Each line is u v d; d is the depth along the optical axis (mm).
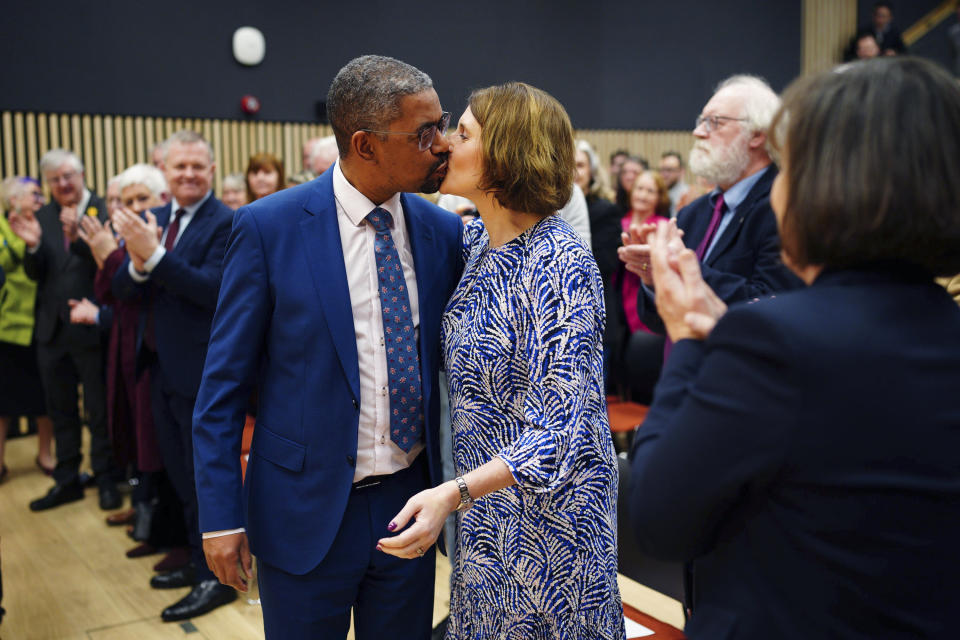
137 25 7098
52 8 6777
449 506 1376
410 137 1557
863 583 874
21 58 6699
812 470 867
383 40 8188
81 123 6961
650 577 2162
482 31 8695
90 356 4543
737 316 909
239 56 7492
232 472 1602
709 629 969
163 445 3379
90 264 4637
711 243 2463
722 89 2422
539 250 1511
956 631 883
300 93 7836
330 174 1709
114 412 3768
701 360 1012
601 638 1526
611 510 1554
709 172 2375
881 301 895
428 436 1694
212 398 1604
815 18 10734
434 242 1755
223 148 7535
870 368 860
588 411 1485
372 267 1667
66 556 3887
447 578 3475
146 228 3049
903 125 867
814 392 859
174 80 7281
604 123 9539
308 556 1621
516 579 1521
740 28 10250
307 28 7824
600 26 9391
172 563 3674
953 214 860
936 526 873
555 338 1445
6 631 3115
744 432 880
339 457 1627
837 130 892
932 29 10453
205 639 3047
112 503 4562
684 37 9922
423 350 1689
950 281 2117
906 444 861
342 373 1633
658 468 942
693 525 931
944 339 897
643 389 4148
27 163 6785
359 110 1564
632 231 1722
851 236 880
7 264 4820
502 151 1504
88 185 7000
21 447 5902
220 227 3314
